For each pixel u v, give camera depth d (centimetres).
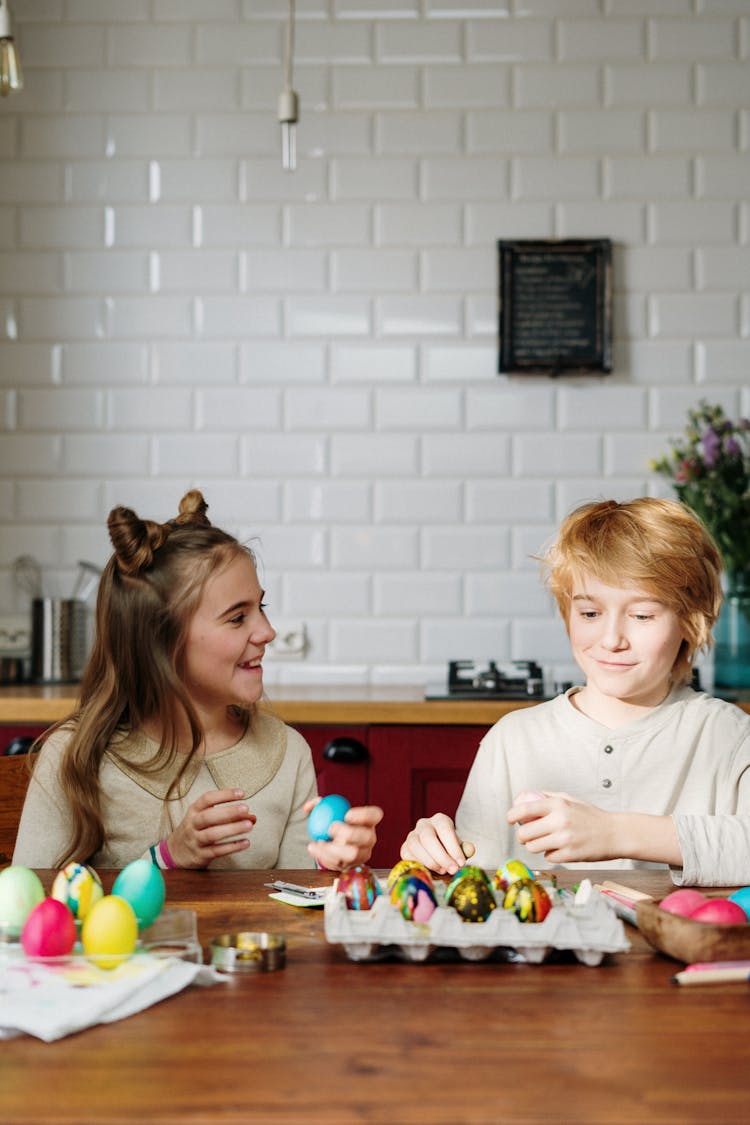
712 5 311
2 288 314
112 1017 86
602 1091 73
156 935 99
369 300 312
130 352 314
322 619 312
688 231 310
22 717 258
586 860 126
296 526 312
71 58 314
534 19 311
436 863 129
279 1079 75
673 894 109
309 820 135
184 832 140
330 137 313
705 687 288
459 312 312
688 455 286
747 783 169
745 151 311
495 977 98
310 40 312
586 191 311
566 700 181
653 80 311
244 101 313
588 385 311
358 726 253
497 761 179
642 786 173
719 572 172
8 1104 71
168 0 313
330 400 313
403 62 312
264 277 313
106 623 166
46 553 314
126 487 314
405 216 312
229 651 164
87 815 159
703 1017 87
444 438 312
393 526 312
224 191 314
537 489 311
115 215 314
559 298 307
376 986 95
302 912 118
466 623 311
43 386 314
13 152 315
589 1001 91
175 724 165
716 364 310
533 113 312
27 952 97
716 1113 70
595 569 163
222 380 313
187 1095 73
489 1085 74
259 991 93
